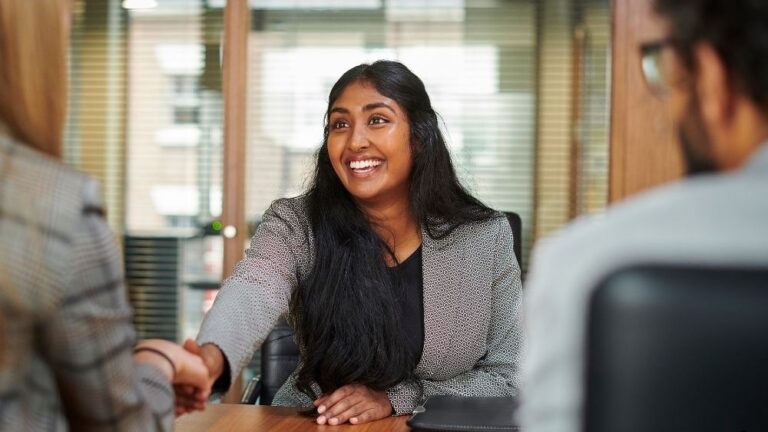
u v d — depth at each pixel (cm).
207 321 177
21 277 92
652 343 63
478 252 219
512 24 397
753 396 63
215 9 411
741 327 62
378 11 400
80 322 96
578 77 396
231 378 172
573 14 395
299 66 401
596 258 68
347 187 209
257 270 199
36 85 99
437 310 212
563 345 69
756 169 68
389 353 203
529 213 400
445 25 399
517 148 399
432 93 402
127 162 416
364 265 205
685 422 63
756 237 64
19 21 98
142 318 417
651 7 79
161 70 414
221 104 411
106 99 416
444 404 185
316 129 400
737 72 71
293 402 216
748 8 70
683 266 64
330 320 203
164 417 130
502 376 215
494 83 399
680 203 67
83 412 103
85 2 416
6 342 92
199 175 413
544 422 70
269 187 401
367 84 210
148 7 414
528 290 76
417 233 219
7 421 93
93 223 97
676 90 77
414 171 215
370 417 189
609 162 341
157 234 417
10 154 96
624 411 64
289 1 401
